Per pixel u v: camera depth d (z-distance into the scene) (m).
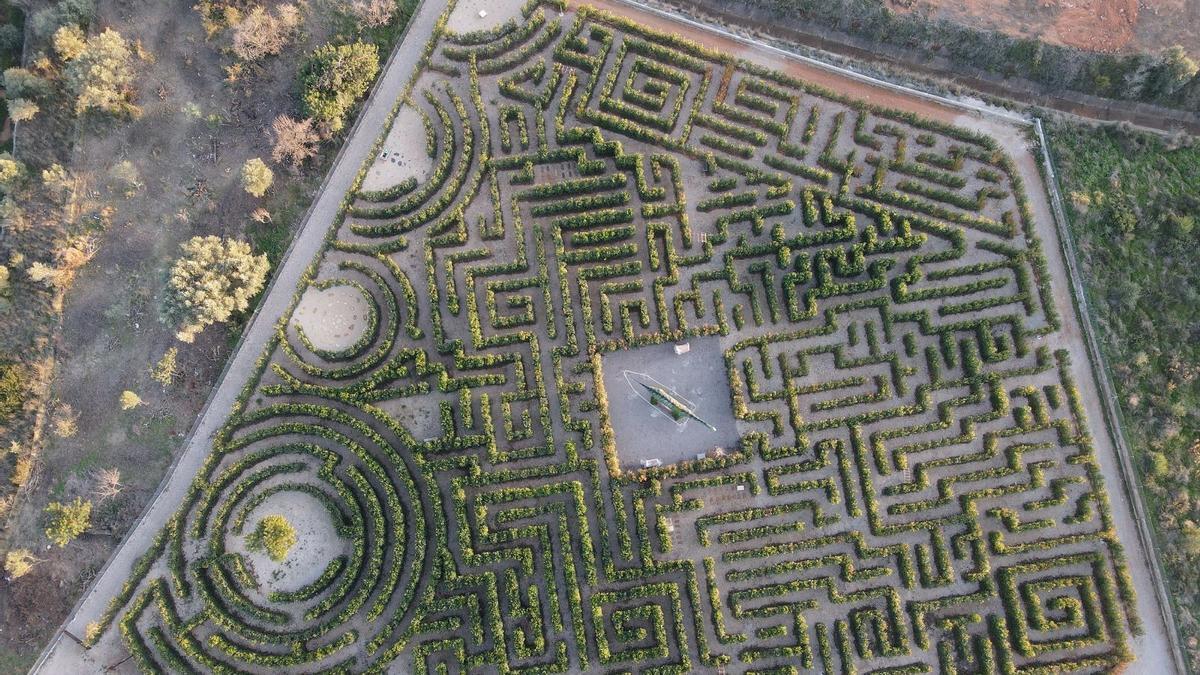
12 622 44.56
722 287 47.50
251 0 49.47
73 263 47.12
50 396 46.72
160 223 48.34
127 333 47.41
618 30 50.84
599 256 47.47
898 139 48.59
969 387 46.00
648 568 43.78
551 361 46.91
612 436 45.41
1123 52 48.31
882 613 44.03
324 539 45.28
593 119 49.09
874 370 46.59
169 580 44.84
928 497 45.19
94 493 45.66
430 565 45.03
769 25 51.03
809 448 45.44
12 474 45.28
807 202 47.66
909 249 47.53
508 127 49.53
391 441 46.38
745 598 43.97
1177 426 44.75
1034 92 49.97
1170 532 44.16
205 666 44.38
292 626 44.22
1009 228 47.12
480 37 50.09
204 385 46.78
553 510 45.12
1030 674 42.84
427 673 43.59
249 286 45.12
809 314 46.25
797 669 43.84
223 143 49.06
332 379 46.62
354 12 49.75
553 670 43.16
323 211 48.62
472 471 44.97
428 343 47.47
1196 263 46.69
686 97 49.91
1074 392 45.28
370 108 49.72
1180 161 48.31
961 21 49.03
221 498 45.75
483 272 47.62
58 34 46.31
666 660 43.88
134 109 48.44
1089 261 46.72
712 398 46.50
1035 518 44.97
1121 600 43.78
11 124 49.41
